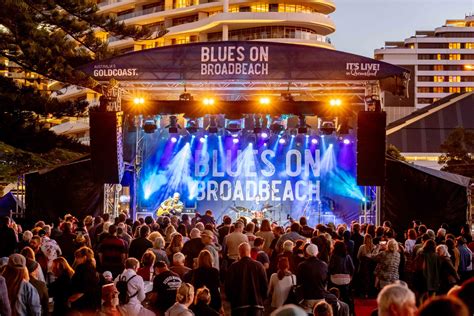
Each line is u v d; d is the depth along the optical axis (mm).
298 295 12680
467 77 189000
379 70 23812
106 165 23844
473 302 5535
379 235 19312
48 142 38312
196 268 12477
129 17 89062
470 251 17391
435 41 190125
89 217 20438
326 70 24016
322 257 15602
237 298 12328
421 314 4129
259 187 29422
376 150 23344
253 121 27797
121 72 24328
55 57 36219
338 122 26844
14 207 29031
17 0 35500
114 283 11320
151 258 13008
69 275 12148
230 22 78500
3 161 36625
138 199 29312
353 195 29125
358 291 17547
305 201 29328
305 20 77688
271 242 17734
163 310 11562
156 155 29453
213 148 29547
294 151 29406
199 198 29406
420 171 27000
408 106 155000
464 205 26766
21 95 37125
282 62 24094
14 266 10750
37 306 10789
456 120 111625
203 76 24250
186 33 83125
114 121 23766
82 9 38188
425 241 16344
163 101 26000
